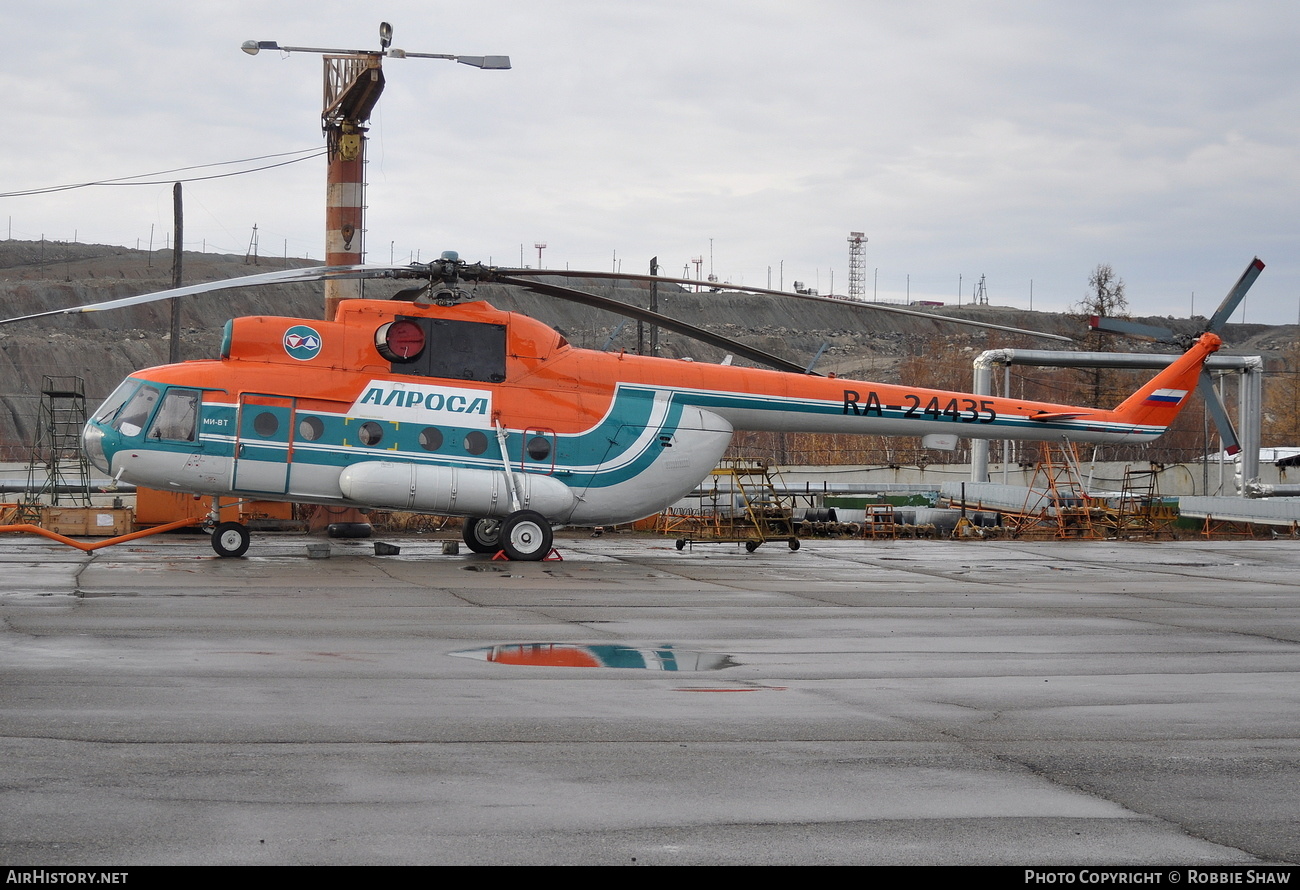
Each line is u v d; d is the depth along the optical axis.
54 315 18.97
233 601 15.51
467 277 22.95
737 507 37.66
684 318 170.88
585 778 7.00
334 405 22.81
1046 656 11.99
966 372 99.19
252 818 6.12
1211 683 10.49
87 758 7.18
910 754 7.71
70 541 22.22
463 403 23.50
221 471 22.33
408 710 8.74
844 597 17.67
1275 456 57.53
